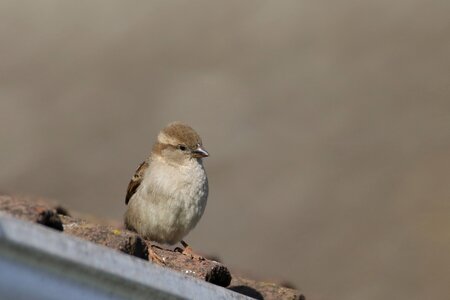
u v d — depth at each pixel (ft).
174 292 15.96
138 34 74.33
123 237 18.10
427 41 75.41
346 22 76.84
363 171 60.75
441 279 50.26
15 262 13.84
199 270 20.01
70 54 71.15
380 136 65.16
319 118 67.31
